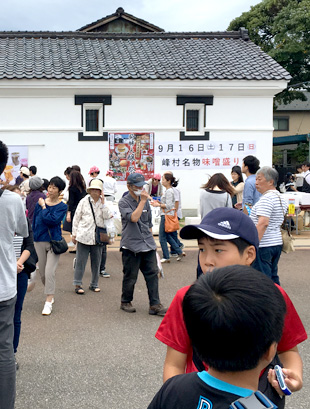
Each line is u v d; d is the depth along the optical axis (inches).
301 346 187.6
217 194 230.2
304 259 361.4
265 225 188.5
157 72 546.6
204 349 50.6
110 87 536.1
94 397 144.9
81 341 191.0
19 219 128.6
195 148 562.6
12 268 123.0
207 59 609.3
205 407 51.5
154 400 56.6
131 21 760.3
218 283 51.1
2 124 531.8
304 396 147.7
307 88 908.0
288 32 832.3
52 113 540.4
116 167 555.8
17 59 563.5
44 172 544.7
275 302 50.8
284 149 1106.7
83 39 652.7
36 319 217.9
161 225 342.6
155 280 227.0
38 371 162.7
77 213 260.4
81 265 262.8
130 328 207.3
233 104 572.1
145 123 557.9
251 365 49.9
